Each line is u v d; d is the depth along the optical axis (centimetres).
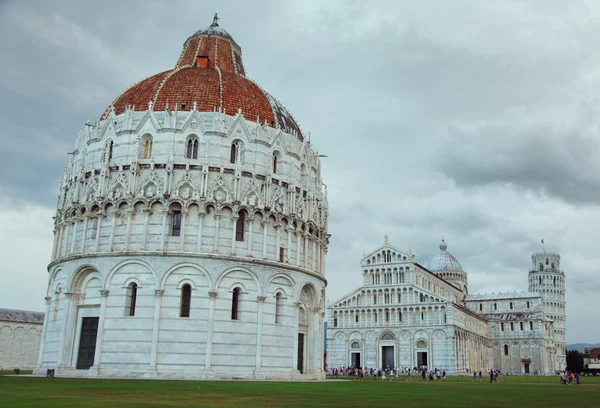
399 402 3250
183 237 6350
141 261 6272
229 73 8094
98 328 6159
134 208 6456
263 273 6606
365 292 16450
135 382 4938
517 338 19475
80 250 6581
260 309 6494
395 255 16412
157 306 6122
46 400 2809
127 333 6097
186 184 6562
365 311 16262
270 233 6819
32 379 5266
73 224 6831
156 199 6419
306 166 7719
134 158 6638
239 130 6975
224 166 6719
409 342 15462
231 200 6575
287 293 6875
